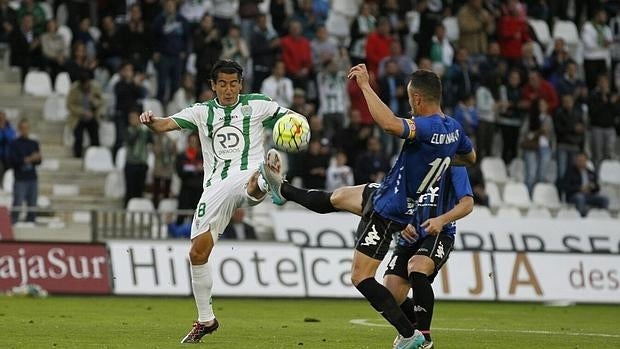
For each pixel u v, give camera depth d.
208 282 38.50
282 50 89.88
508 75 96.88
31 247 71.31
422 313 35.28
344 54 92.25
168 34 89.69
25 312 55.22
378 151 83.31
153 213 75.31
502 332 48.38
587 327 53.16
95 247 72.19
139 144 82.94
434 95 34.09
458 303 74.31
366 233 34.09
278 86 87.31
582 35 107.25
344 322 52.97
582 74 108.81
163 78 89.50
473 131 92.94
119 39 90.88
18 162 79.44
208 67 87.81
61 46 91.50
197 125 38.97
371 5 95.88
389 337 43.41
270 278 73.69
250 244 73.81
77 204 85.94
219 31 92.62
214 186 38.44
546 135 95.50
